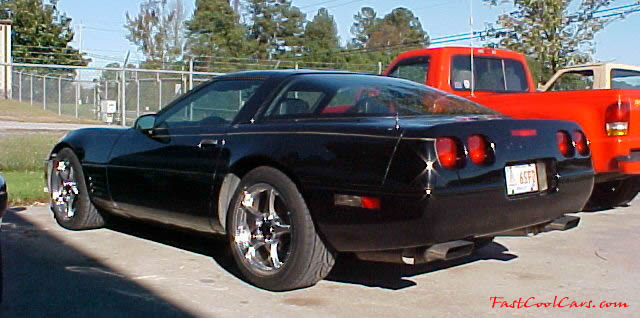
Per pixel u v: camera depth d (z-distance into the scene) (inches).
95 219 233.1
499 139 154.6
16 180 348.2
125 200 209.9
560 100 269.7
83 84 1159.0
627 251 218.2
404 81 198.7
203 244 220.4
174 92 1106.7
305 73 186.5
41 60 1708.9
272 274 164.9
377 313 151.1
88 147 225.5
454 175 143.2
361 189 147.6
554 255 211.9
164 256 203.2
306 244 157.8
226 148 177.3
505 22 716.7
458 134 147.3
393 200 143.2
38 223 250.4
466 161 146.5
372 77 194.1
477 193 146.7
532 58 709.9
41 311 149.9
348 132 154.9
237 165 173.6
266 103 179.2
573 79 350.9
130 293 164.9
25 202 296.2
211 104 193.8
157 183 195.6
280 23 2465.6
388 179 144.3
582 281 180.9
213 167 179.0
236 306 155.2
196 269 188.4
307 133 161.8
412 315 150.1
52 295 162.1
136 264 193.2
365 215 147.3
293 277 160.2
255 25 2458.2
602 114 255.6
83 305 154.7
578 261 203.9
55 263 192.7
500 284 177.0
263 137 170.2
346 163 151.1
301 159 158.2
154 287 170.1
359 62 2128.4
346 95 172.6
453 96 193.6
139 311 151.0
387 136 147.9
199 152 184.2
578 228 259.1
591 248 222.4
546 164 165.8
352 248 154.4
